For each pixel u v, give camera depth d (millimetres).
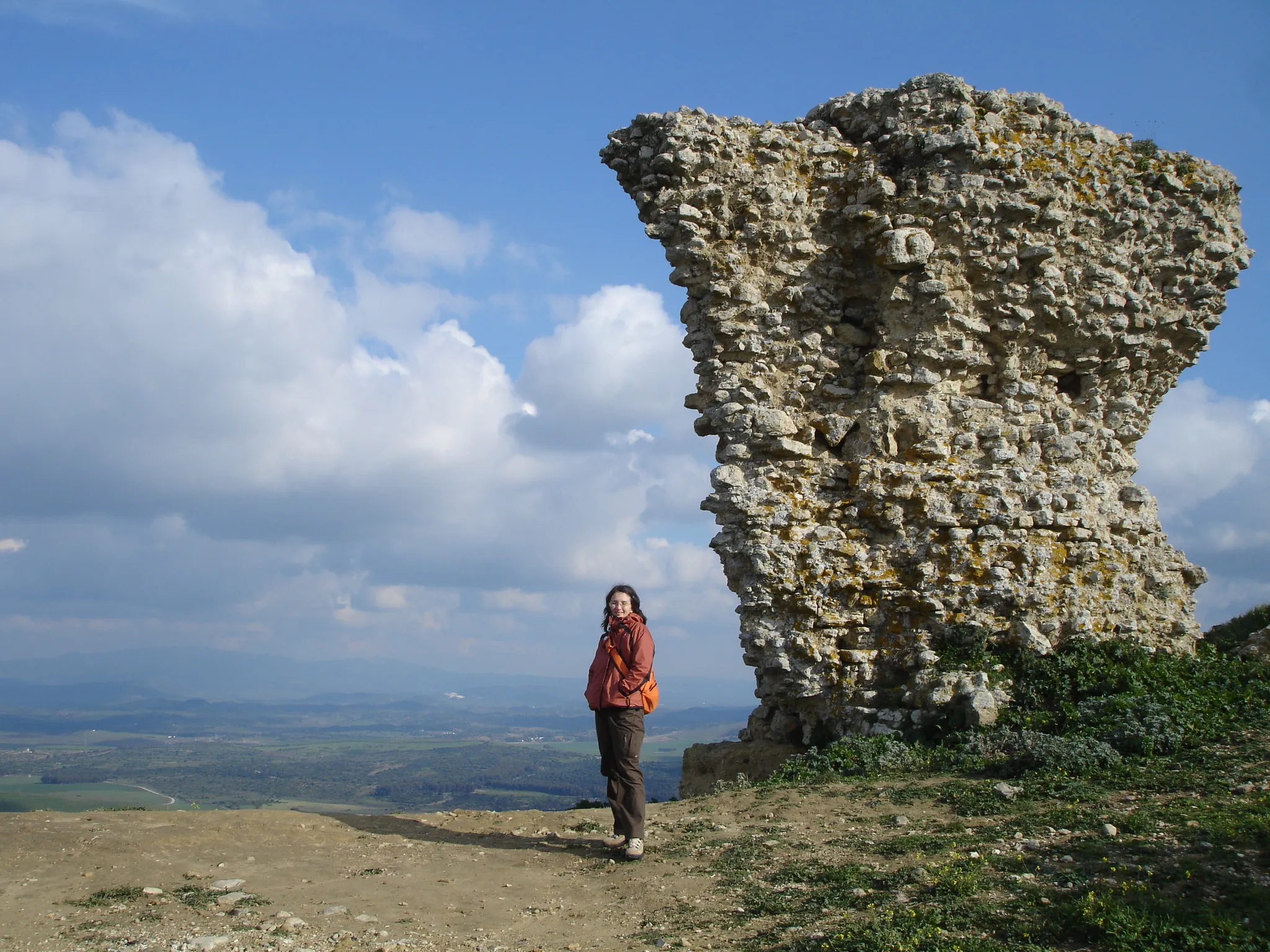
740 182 14797
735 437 14414
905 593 13758
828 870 7680
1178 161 15859
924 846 8078
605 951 6355
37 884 7453
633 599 9273
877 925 6246
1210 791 8852
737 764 14359
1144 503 15445
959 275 14688
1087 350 15320
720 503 14320
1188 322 15688
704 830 9398
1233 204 16266
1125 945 5605
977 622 13578
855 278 15047
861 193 14844
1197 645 15070
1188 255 15664
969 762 10953
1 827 8992
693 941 6441
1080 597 13992
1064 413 15234
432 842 9289
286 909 7129
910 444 14477
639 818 8648
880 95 15383
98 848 8414
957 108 14727
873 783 10734
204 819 9688
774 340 14695
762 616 14000
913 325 14688
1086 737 10820
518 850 9039
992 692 12672
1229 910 6016
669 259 15016
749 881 7648
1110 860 7145
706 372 14914
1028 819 8555
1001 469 14375
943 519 13867
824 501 14281
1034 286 14781
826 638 13750
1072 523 14273
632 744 8805
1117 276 15133
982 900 6602
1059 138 15203
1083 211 15000
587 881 8008
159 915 6863
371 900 7434
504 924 6957
